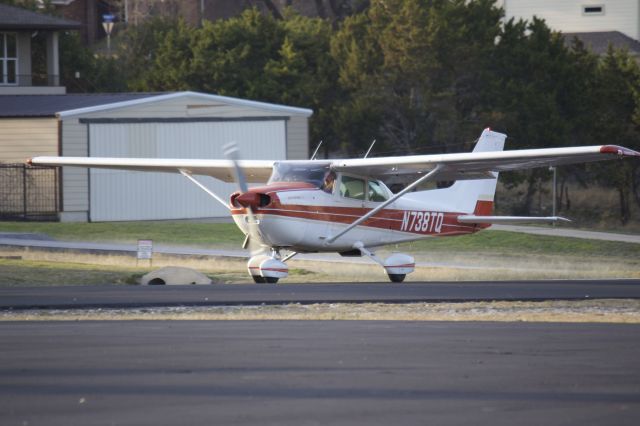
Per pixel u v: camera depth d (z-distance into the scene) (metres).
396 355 37.94
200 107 148.00
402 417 28.83
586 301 56.69
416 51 162.12
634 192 151.75
